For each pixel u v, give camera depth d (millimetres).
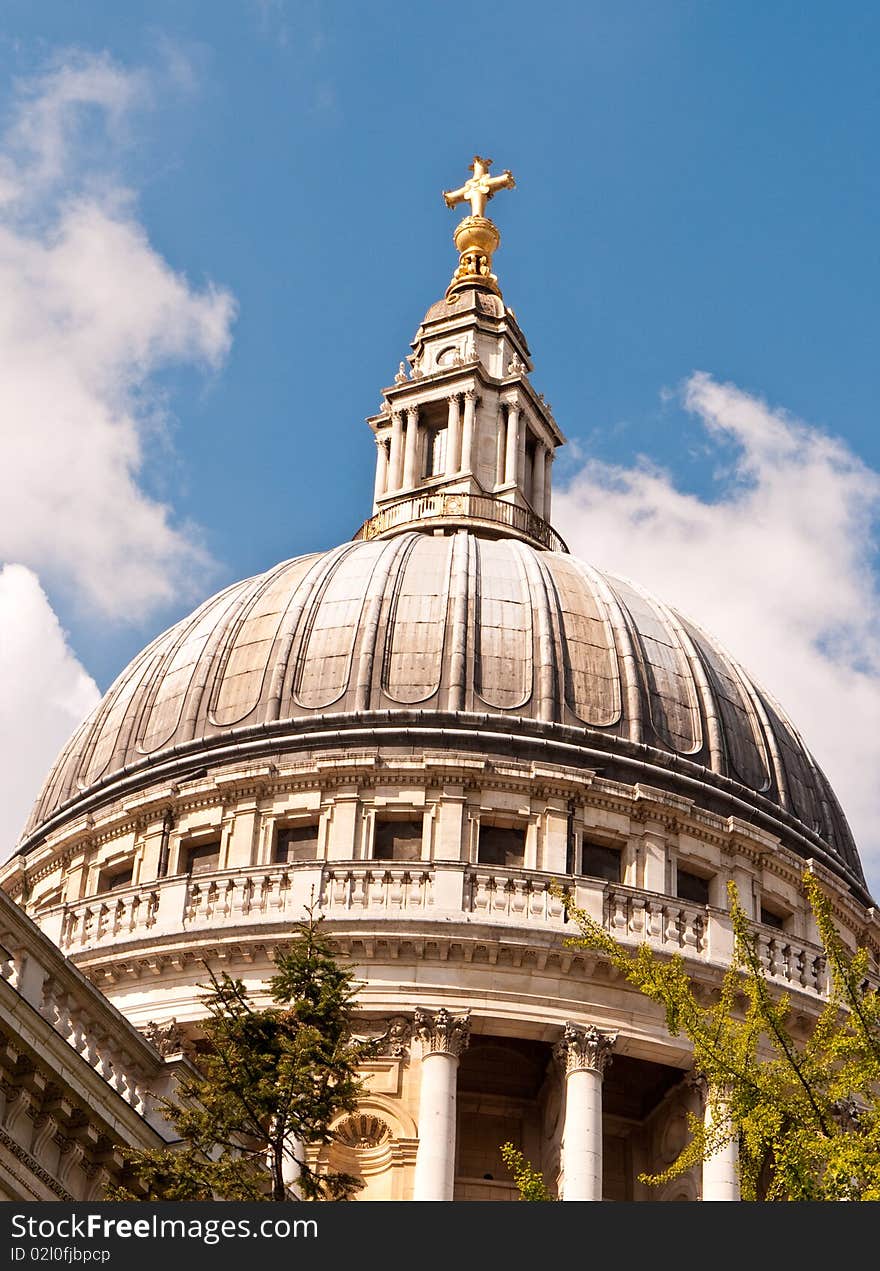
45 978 36031
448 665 70250
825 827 75062
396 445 87562
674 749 71188
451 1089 59375
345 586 74125
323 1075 37844
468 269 93875
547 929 61344
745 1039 35469
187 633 76500
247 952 61469
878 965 73750
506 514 84000
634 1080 63531
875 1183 32031
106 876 70062
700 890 68375
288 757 68562
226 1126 36719
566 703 70375
